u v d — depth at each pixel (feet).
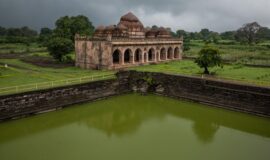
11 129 95.55
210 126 100.48
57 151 77.51
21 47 342.85
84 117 111.04
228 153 77.25
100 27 188.75
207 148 80.23
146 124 102.89
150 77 140.36
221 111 114.62
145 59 180.24
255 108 106.52
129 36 183.62
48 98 108.58
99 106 123.65
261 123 101.24
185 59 216.95
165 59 198.39
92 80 127.65
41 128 97.66
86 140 86.38
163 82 137.18
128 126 100.78
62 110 112.57
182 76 129.80
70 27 248.32
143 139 87.71
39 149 78.74
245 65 176.55
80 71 157.89
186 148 80.59
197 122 105.09
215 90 118.62
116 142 85.15
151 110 119.96
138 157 74.38
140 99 134.31
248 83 112.57
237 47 317.01
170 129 97.40
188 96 128.57
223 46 332.80
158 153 76.95
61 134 91.76
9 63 191.42
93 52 164.55
